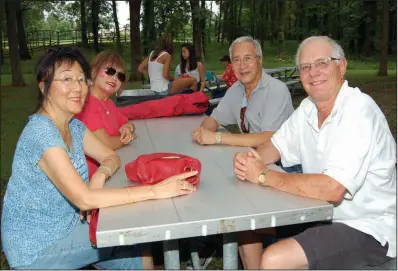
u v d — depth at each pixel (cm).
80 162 215
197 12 1981
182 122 381
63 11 3544
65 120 202
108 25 3077
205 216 170
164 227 163
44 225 196
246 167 210
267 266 187
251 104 322
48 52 194
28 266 196
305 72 215
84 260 208
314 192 189
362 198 203
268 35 3472
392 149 210
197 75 792
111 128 294
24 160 187
